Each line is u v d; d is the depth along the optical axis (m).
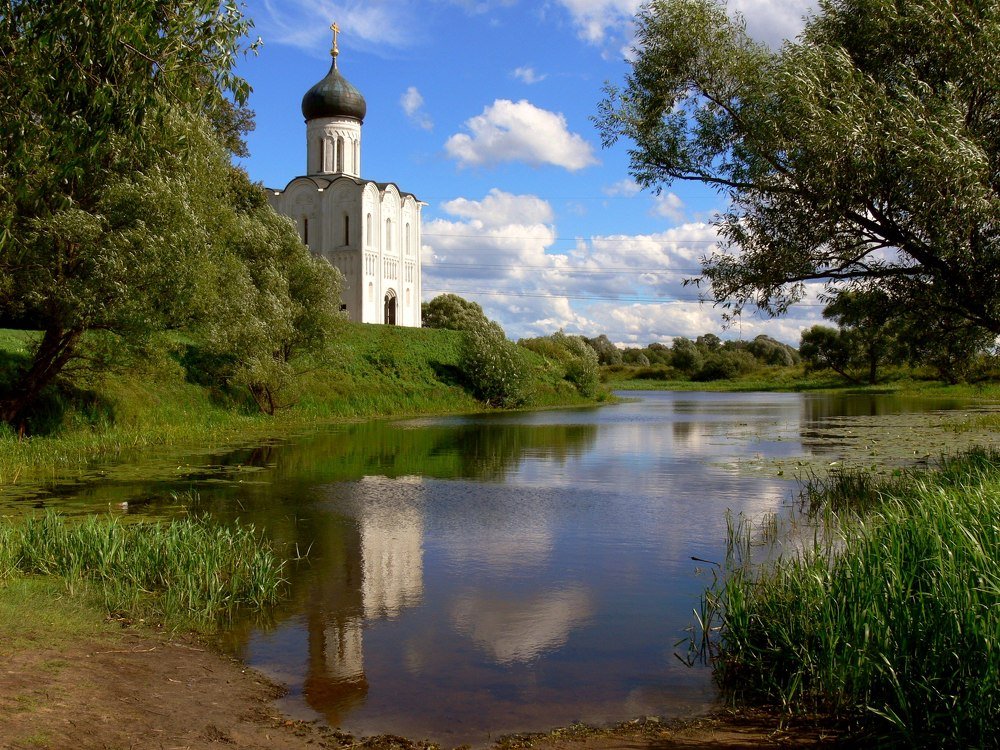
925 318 14.85
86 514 11.73
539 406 47.94
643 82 13.83
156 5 7.16
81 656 6.04
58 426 20.27
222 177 22.19
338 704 5.61
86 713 4.95
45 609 6.99
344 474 16.69
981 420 28.92
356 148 62.19
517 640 6.91
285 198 61.53
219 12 7.38
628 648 6.74
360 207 59.22
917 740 4.89
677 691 5.92
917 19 12.02
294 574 8.95
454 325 80.12
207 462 18.19
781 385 81.50
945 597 5.27
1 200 9.47
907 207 11.84
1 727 4.54
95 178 17.34
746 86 13.06
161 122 8.04
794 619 6.25
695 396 63.25
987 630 4.83
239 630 7.11
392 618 7.47
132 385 24.33
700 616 7.52
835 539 10.25
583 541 10.59
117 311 17.27
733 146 13.66
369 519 12.02
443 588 8.42
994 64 11.84
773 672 5.95
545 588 8.43
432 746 5.03
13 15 7.32
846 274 13.88
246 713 5.35
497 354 45.16
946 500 7.24
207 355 28.84
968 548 5.77
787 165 12.84
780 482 15.70
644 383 92.88
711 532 11.11
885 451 20.22
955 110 11.40
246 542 9.98
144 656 6.23
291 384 30.06
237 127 47.81
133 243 17.30
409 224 65.12
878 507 11.88
